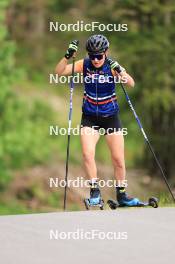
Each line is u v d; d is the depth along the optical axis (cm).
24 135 6919
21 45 10119
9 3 9900
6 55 6875
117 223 2159
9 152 6806
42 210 6309
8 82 6875
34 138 7062
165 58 5859
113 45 5944
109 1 6116
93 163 2362
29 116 7662
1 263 1636
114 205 2480
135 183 6019
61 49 10194
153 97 5816
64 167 7162
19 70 6931
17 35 10162
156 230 2042
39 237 1941
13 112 6962
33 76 9631
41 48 10156
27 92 8912
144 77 5906
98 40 2241
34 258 1689
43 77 9688
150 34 5906
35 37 10194
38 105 7925
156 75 5878
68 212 2383
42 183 6794
